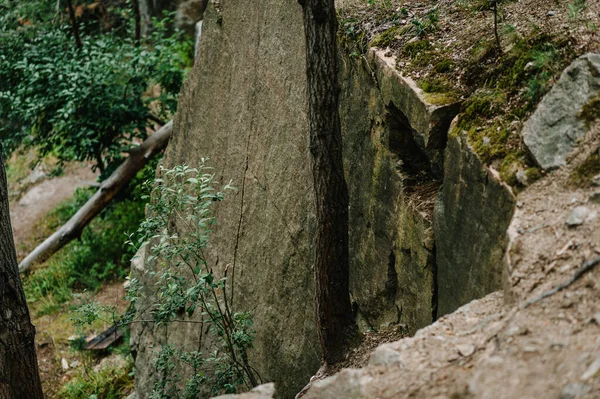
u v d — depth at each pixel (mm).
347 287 4883
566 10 4285
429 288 4355
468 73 4328
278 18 6082
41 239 13133
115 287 11102
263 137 6289
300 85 5766
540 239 3354
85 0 13242
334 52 4434
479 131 3955
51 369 9672
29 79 11258
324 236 4727
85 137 11039
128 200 12477
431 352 3230
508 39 4285
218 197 5426
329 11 4367
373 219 4980
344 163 5355
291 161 5891
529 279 3262
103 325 10211
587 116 3582
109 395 8812
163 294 5645
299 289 5863
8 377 5570
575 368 2752
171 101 11312
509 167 3686
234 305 6734
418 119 4340
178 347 7324
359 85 5102
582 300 3033
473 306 3477
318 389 3299
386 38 4934
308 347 5770
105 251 11797
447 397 2928
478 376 2914
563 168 3539
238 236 6664
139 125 11094
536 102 3854
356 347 4871
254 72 6441
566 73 3738
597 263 3098
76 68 10727
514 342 3014
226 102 6930
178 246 5484
